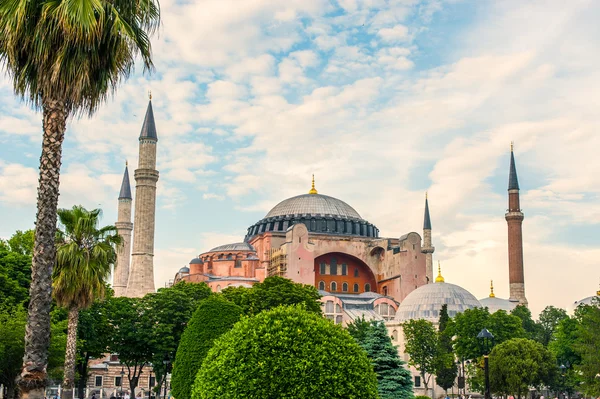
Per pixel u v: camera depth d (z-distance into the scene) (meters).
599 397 70.81
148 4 24.92
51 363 52.97
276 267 134.62
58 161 23.56
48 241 23.20
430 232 154.50
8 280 54.44
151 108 135.75
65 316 61.16
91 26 22.14
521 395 81.94
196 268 135.25
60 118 23.55
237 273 138.75
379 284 142.50
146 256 129.12
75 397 95.81
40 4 22.64
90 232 41.66
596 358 68.31
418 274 134.12
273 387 24.83
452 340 98.81
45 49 22.59
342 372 25.59
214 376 25.80
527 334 111.81
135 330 70.69
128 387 108.81
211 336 40.59
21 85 23.92
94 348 68.00
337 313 123.75
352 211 159.75
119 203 160.25
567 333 93.12
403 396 57.75
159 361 69.81
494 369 81.25
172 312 71.12
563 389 95.19
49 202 23.27
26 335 22.91
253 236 154.88
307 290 88.81
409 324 97.94
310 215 150.88
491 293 141.12
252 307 81.19
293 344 25.66
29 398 22.41
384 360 58.44
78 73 23.02
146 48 25.36
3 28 22.50
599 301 80.81
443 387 93.25
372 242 143.50
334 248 140.25
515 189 146.25
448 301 118.12
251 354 25.50
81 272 40.22
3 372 50.06
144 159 132.25
